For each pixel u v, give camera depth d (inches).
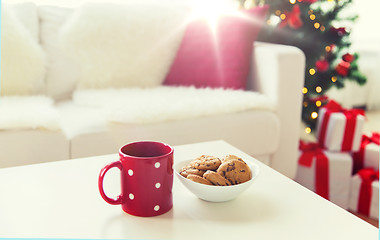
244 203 34.6
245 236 30.8
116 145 57.1
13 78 66.7
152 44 75.9
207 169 34.4
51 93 73.4
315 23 80.4
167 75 77.9
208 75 71.8
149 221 32.3
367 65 126.7
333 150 73.2
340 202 71.7
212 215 33.0
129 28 74.4
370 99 130.3
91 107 66.6
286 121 68.1
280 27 81.2
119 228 31.4
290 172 71.1
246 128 63.0
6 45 65.7
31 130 53.8
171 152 32.9
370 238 30.8
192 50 74.5
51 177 38.0
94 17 72.6
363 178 69.2
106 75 73.4
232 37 70.4
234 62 69.7
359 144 72.8
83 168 39.8
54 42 73.4
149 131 57.6
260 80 70.6
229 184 33.3
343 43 83.3
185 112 59.4
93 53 72.5
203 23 74.7
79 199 34.7
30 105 59.2
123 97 65.7
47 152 54.6
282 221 32.4
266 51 68.2
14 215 32.6
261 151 65.7
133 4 77.4
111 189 36.2
